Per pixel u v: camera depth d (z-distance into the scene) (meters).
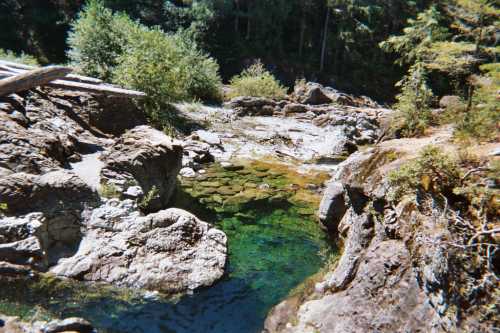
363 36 41.78
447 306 3.95
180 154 9.62
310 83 26.81
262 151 14.52
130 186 8.15
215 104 21.00
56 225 6.45
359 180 6.09
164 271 6.13
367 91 40.25
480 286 3.88
